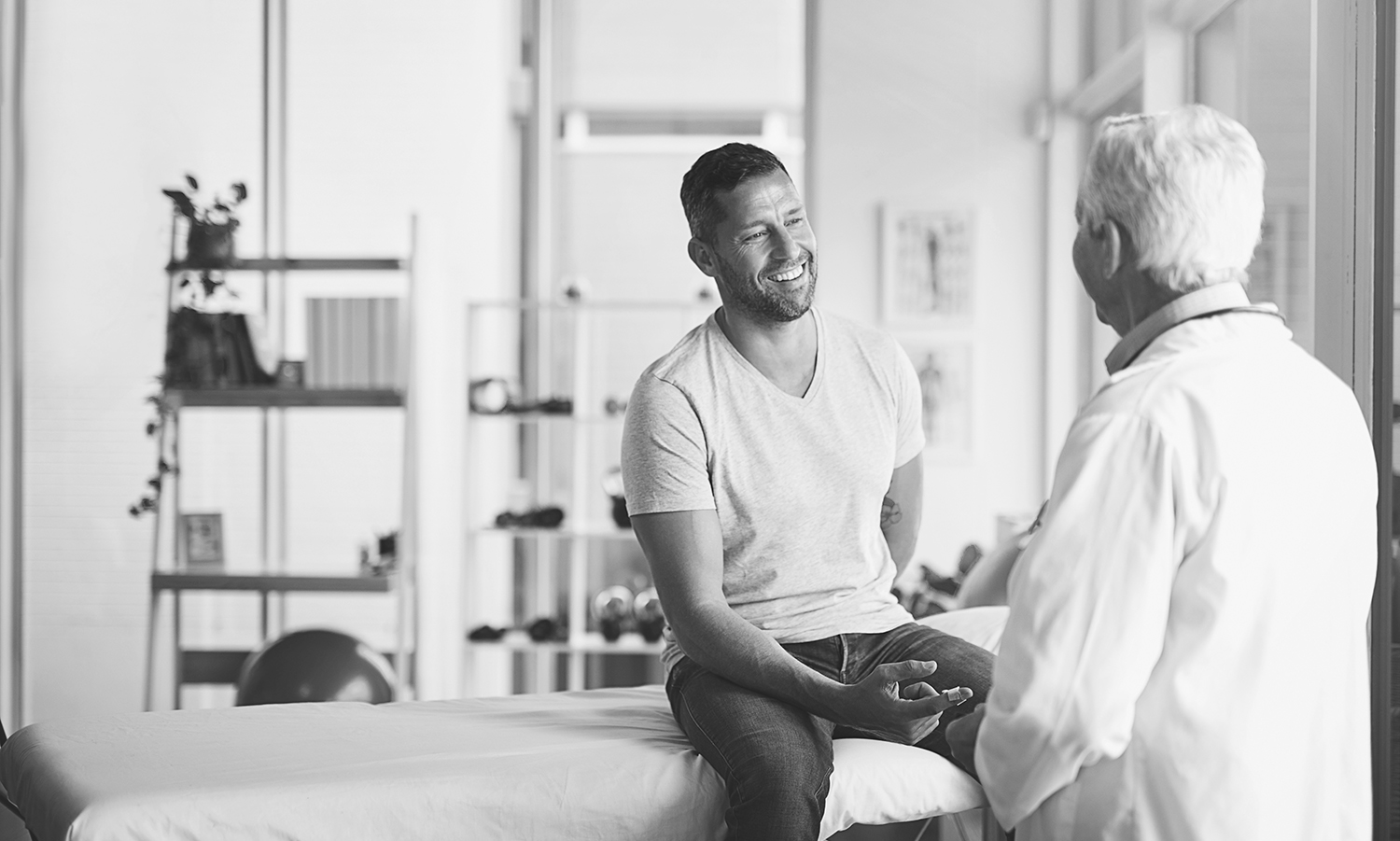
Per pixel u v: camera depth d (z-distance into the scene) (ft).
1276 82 10.05
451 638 15.74
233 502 15.72
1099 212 4.97
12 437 15.11
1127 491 4.50
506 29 16.67
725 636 5.97
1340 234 7.95
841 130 15.71
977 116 15.71
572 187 16.81
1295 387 4.71
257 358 14.29
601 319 16.53
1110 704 4.46
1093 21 15.29
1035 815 4.89
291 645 12.57
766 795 5.40
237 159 15.80
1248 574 4.50
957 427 15.62
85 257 15.35
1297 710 4.67
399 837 5.46
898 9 15.72
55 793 5.59
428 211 16.10
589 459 16.39
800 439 6.43
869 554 6.66
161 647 14.82
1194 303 4.79
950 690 5.59
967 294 15.66
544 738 6.22
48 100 15.39
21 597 15.23
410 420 14.06
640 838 5.66
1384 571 7.68
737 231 6.31
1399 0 7.73
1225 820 4.54
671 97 16.78
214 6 15.75
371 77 16.07
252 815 5.33
